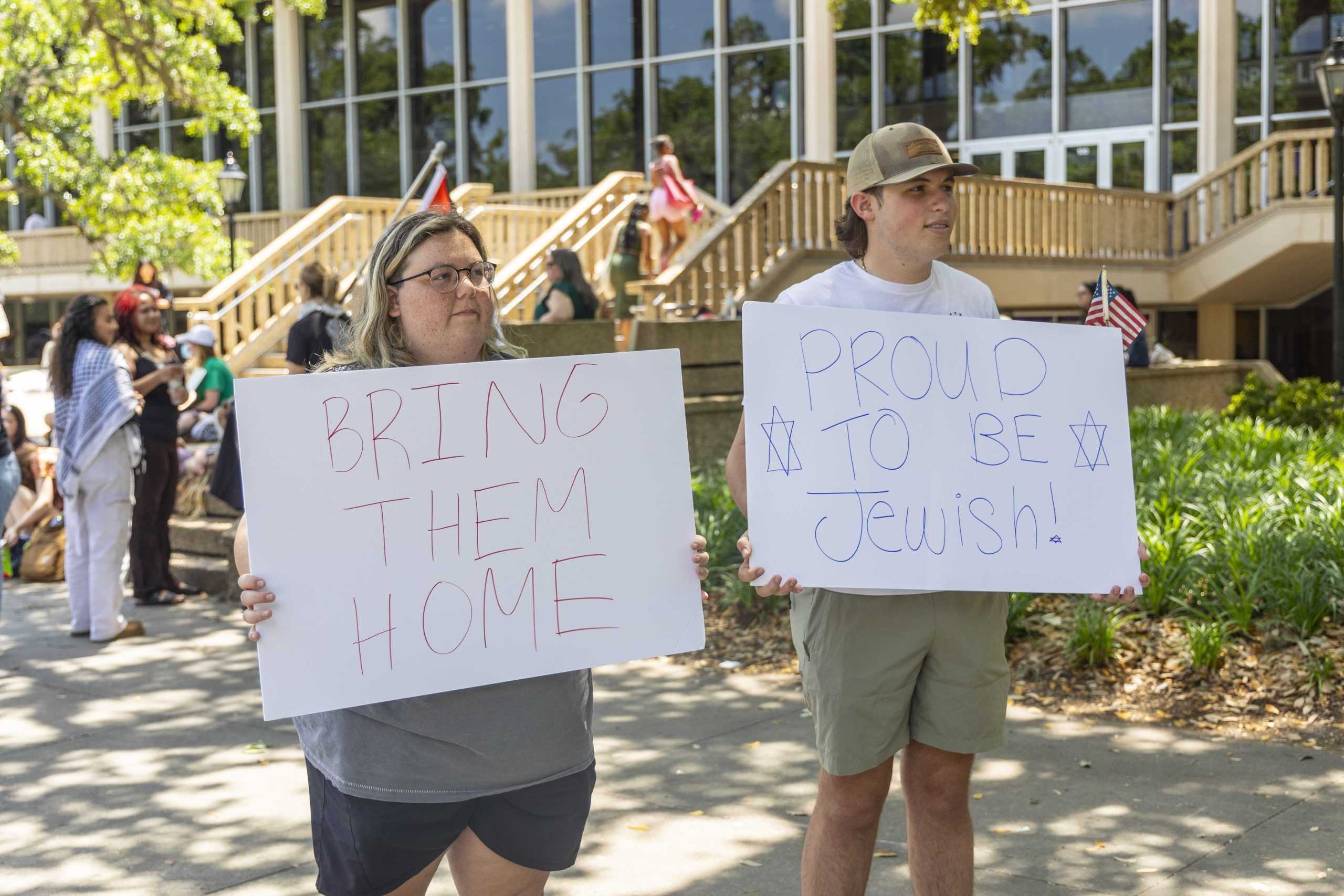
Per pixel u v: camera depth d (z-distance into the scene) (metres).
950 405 3.26
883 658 3.22
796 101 25.12
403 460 2.61
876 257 3.34
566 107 27.69
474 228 2.72
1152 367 15.80
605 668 6.85
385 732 2.57
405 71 29.55
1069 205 20.05
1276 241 20.14
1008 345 3.31
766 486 3.16
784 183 15.62
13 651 7.60
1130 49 22.88
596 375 2.73
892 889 4.00
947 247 3.28
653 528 2.76
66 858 4.39
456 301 2.65
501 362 2.67
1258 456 9.98
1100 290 3.49
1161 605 6.66
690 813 4.68
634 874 4.15
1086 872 4.07
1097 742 5.37
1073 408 3.32
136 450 7.86
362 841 2.56
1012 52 23.83
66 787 5.14
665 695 6.29
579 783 2.70
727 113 25.91
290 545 2.54
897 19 24.39
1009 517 3.26
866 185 3.24
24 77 19.28
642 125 26.86
